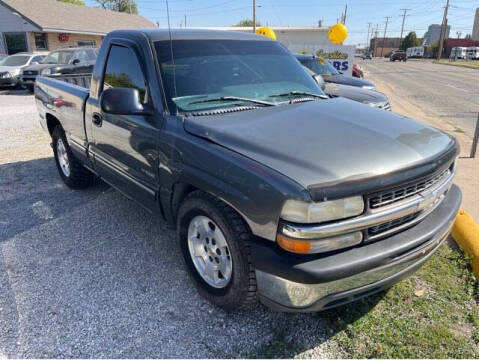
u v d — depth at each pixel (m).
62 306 2.90
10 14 22.53
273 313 2.84
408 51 98.94
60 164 5.26
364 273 2.23
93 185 5.29
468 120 10.57
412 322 2.72
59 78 5.59
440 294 3.00
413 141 2.63
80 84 5.99
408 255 2.39
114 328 2.69
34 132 8.40
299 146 2.42
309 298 2.21
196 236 2.91
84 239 3.86
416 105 13.68
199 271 2.91
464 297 2.97
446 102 14.63
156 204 3.22
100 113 3.74
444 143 2.80
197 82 3.15
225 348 2.53
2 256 3.57
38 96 5.39
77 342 2.56
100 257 3.54
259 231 2.29
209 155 2.53
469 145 7.47
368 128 2.74
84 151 4.30
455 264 3.37
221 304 2.75
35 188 5.21
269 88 3.40
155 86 3.05
